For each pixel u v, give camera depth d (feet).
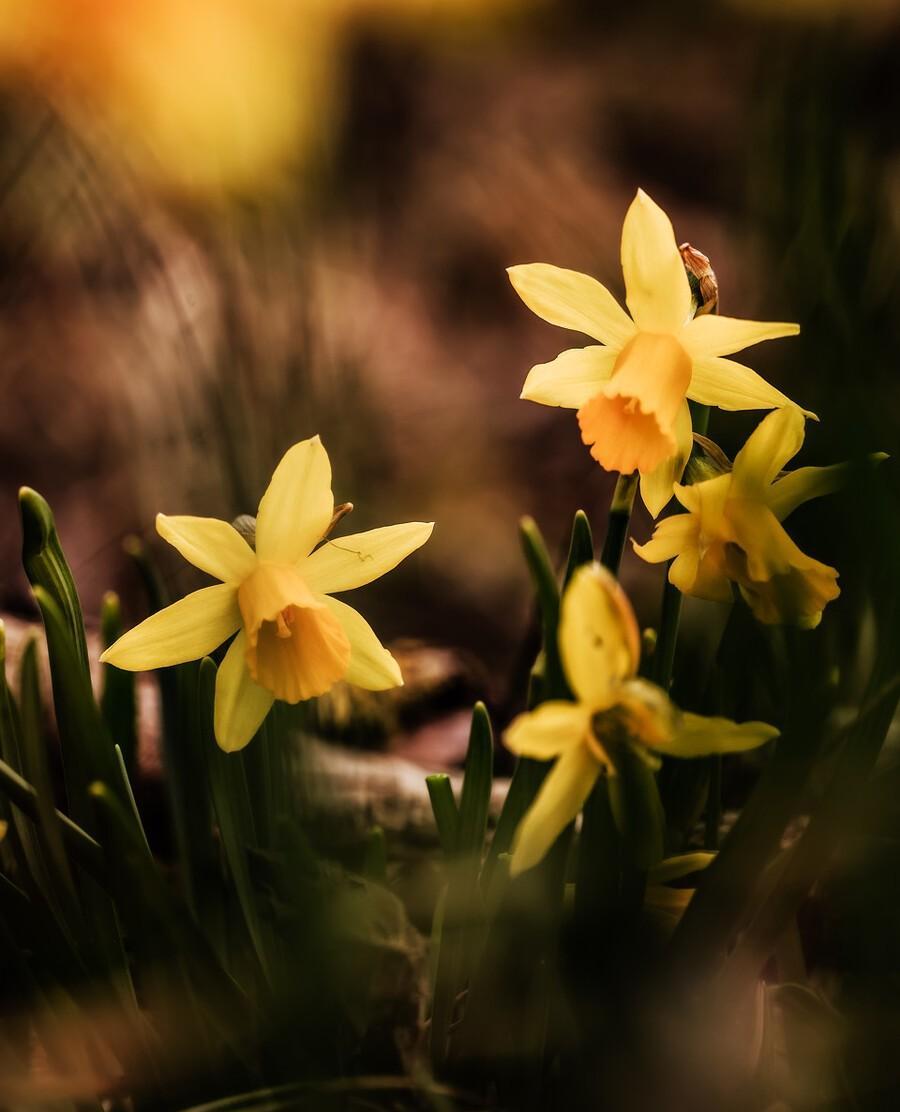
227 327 3.99
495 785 3.58
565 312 3.01
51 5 5.79
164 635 3.00
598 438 3.00
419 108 8.90
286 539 3.00
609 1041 2.98
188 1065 3.00
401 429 6.68
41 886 3.08
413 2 8.80
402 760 3.66
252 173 4.93
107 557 5.24
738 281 3.46
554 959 3.00
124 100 5.71
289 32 6.86
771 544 2.99
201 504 3.86
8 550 5.64
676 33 9.73
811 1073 3.04
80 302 5.84
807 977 3.17
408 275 7.82
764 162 3.44
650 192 8.52
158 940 2.97
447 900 3.04
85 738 2.96
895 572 3.06
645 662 3.02
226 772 3.05
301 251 4.50
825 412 3.23
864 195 3.35
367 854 3.11
